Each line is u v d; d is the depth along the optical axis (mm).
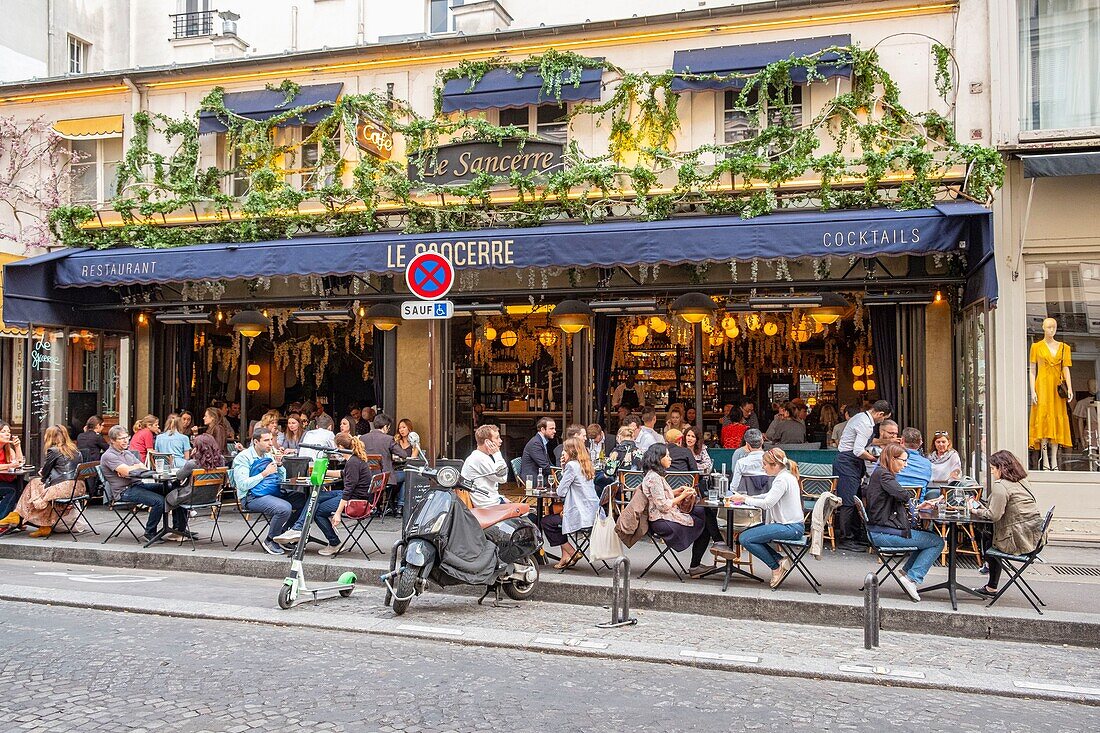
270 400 17719
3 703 5340
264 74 14773
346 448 10367
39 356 14930
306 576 9656
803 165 11555
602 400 14648
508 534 8430
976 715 5520
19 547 10930
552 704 5488
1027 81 11695
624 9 16359
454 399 15438
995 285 9859
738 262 13070
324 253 12391
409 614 7945
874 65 11812
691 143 12922
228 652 6590
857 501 8469
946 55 11617
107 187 15719
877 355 13023
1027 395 11484
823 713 5465
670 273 13352
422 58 14055
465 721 5141
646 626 7707
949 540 8336
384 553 10352
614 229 11438
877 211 11023
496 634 7176
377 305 14172
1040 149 11281
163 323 16016
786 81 12164
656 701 5609
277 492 10562
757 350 16875
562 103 13516
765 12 12594
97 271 13539
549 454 14273
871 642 7043
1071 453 11391
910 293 12180
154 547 10719
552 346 15875
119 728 4934
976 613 7711
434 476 8055
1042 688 6027
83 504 11844
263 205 13664
